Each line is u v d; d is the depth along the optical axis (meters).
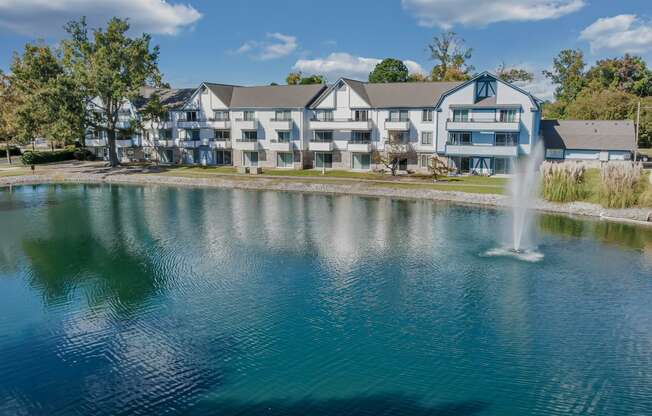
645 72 120.06
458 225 46.72
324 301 28.88
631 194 49.44
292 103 82.69
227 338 24.53
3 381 21.17
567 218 49.28
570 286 31.00
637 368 21.75
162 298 29.45
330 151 80.75
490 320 26.38
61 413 19.08
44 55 88.12
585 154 71.56
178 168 87.12
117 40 83.50
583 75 130.88
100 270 34.50
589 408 19.05
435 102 74.50
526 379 20.94
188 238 42.56
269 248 39.31
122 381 21.08
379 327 25.61
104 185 75.19
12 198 63.75
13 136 93.06
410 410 18.97
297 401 19.59
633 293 29.84
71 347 23.91
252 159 87.00
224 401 19.62
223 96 88.06
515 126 68.31
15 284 32.06
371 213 52.59
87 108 90.19
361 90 80.12
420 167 76.12
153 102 85.06
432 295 29.67
